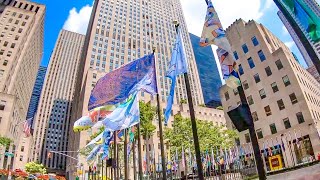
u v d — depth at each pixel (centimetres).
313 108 4028
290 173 1118
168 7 15325
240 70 4969
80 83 10831
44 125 18000
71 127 11731
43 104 18650
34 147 17000
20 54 8575
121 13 12850
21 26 8950
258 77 4619
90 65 10312
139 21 13100
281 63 4297
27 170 8119
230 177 1833
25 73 9712
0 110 6500
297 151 3497
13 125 7075
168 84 11438
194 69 13625
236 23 5269
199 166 884
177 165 2336
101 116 1956
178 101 11300
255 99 4578
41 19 10781
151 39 12706
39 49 12750
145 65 1609
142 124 3606
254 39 4828
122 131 2109
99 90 1752
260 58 4650
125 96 1631
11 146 5719
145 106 3794
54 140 17812
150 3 14512
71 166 8488
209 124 4200
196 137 933
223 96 5219
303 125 3766
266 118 4312
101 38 11312
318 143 3506
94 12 12888
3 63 7744
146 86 1534
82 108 8488
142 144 5666
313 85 4900
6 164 5662
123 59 11156
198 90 12838
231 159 2094
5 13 9050
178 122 4034
